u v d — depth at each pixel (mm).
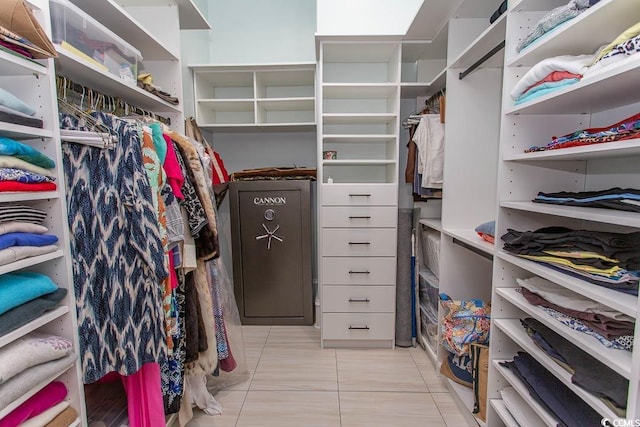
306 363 2246
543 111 1247
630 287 852
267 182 2754
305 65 2531
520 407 1318
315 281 3043
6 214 854
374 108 2730
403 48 2387
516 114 1292
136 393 1272
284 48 2967
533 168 1324
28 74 951
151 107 1768
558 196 1141
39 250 915
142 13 1797
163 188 1294
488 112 2039
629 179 1123
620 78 820
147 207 1145
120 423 1329
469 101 2027
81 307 1067
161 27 1798
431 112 2428
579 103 1105
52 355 935
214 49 2986
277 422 1697
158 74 1837
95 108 1332
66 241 1020
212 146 3021
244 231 2807
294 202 2770
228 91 3000
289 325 2867
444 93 2242
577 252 990
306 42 2951
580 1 938
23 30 854
